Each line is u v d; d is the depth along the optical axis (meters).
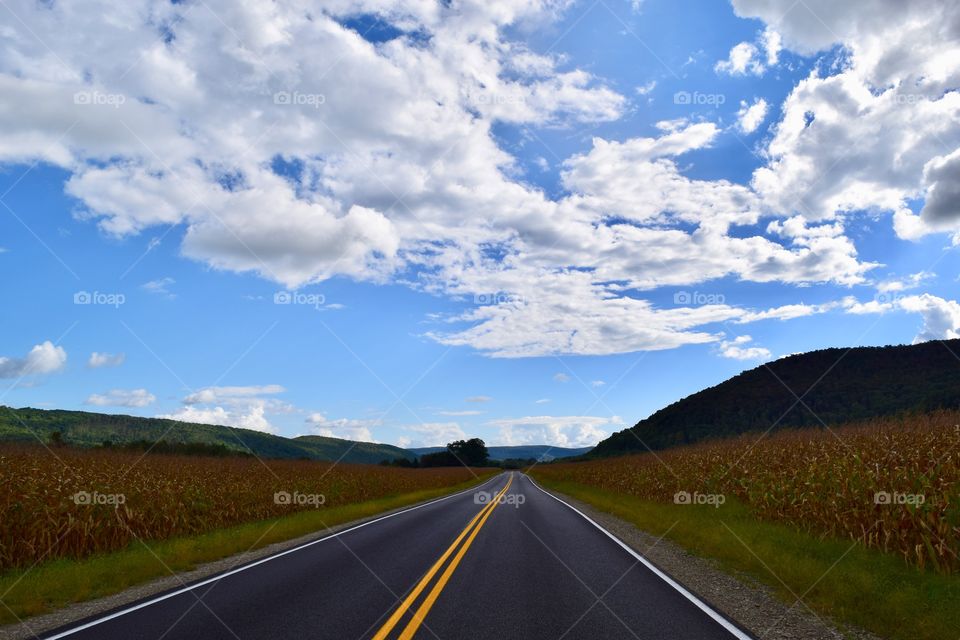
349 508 24.28
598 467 43.50
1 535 12.09
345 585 8.98
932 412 16.59
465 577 9.57
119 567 10.89
